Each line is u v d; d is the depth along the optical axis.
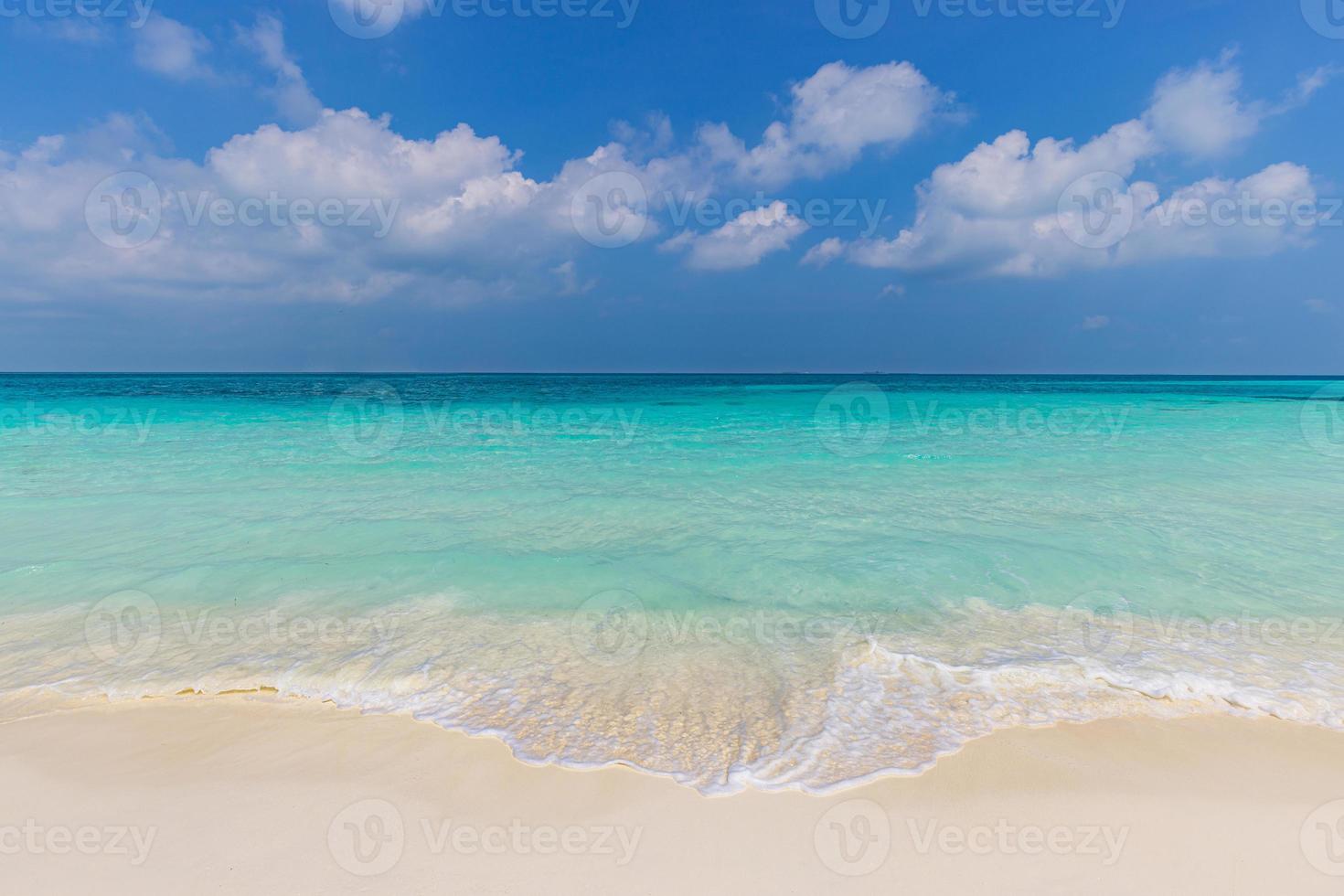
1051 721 3.90
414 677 4.43
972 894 2.69
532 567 6.53
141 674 4.46
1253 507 8.91
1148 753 3.60
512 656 4.73
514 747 3.65
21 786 3.35
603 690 4.25
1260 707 4.05
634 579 6.23
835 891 2.70
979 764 3.50
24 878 2.75
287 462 12.38
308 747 3.67
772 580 6.20
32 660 4.67
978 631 5.12
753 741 3.69
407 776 3.41
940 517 8.36
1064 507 8.88
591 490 9.89
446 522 8.17
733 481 10.66
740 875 2.78
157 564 6.62
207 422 18.95
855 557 6.81
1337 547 7.13
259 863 2.84
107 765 3.52
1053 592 5.91
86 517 8.36
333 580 6.20
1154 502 9.13
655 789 3.29
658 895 2.67
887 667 4.52
